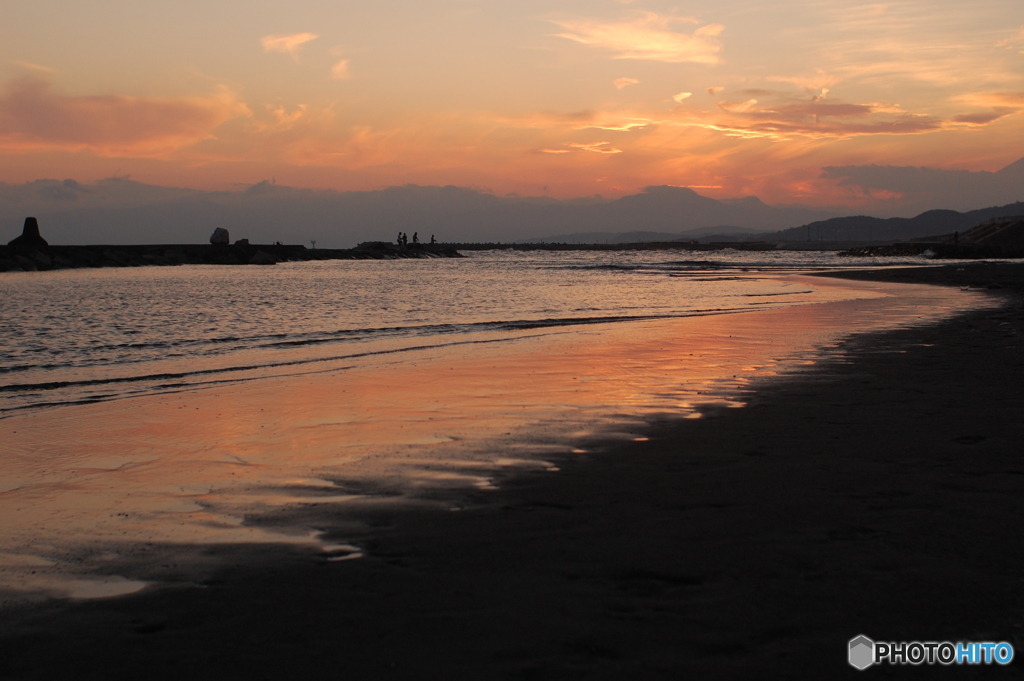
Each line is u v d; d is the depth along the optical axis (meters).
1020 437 6.62
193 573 3.96
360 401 9.48
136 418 8.69
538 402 9.11
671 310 26.22
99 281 55.09
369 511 4.99
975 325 17.11
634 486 5.38
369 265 100.81
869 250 138.62
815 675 2.80
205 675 2.89
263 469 6.28
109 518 5.03
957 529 4.31
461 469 6.06
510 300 33.69
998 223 137.38
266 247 107.38
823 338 15.27
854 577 3.65
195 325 22.67
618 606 3.39
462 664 2.92
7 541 4.57
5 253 72.69
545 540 4.29
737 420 7.66
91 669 2.96
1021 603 3.36
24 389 11.17
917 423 7.29
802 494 5.06
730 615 3.28
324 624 3.28
